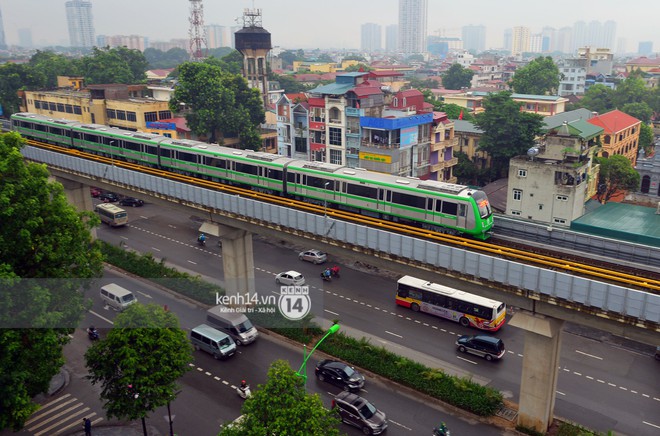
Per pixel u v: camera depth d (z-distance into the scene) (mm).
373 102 71875
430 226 38625
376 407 33750
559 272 27531
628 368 38031
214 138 83938
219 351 38438
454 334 42719
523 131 72000
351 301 48219
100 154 62875
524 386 31078
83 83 116688
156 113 89062
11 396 23828
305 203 44156
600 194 71500
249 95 85812
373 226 40750
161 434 31031
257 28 114688
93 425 31844
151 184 48375
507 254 31922
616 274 28203
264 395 22531
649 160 76438
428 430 31578
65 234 28844
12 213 26453
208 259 57375
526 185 59375
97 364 27078
